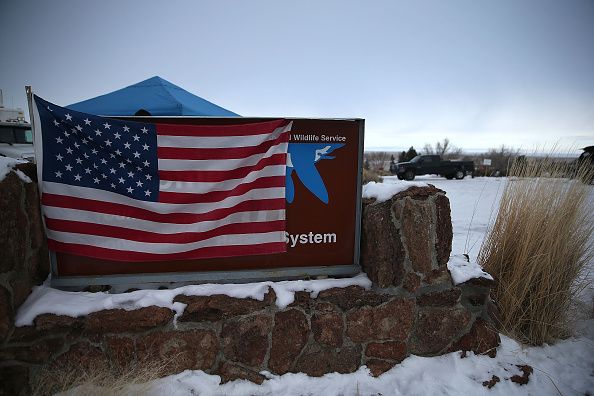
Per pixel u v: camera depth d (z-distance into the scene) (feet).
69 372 7.38
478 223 24.03
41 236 8.04
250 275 8.60
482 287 8.98
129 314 7.50
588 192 10.28
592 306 11.12
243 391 7.63
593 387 8.00
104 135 7.84
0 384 7.06
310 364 8.23
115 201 8.04
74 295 7.87
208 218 8.29
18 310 7.29
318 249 9.07
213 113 16.71
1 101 38.70
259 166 8.38
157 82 16.33
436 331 8.73
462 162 72.02
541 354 9.12
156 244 8.21
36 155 7.73
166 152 8.09
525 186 10.48
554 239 9.91
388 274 8.49
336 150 8.89
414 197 8.62
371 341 8.50
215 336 7.91
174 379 7.59
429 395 7.64
